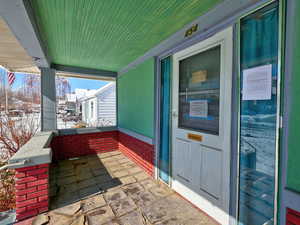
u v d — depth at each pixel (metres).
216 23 1.52
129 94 3.59
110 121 8.29
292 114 1.01
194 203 1.91
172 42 2.11
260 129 1.22
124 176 2.71
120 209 1.83
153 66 2.58
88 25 1.87
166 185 2.40
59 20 1.76
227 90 1.50
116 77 4.33
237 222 1.41
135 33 2.07
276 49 1.10
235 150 1.43
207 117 1.76
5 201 2.31
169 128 2.35
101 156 3.82
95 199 2.03
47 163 1.78
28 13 1.40
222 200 1.56
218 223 1.60
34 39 1.88
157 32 2.05
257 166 1.25
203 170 1.79
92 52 2.79
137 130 3.23
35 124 4.43
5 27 2.03
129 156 3.62
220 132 1.58
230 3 1.38
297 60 0.98
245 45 1.31
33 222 1.62
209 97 1.73
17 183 1.64
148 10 1.57
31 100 6.27
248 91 1.30
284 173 1.06
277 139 1.10
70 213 1.76
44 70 3.32
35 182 1.72
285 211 1.05
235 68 1.41
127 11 1.59
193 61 1.92
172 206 1.90
